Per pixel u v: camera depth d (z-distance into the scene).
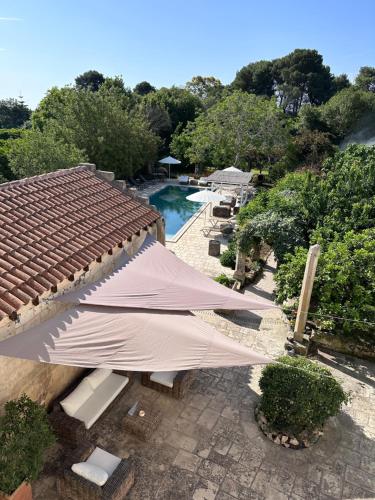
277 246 19.11
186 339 9.20
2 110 96.31
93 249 12.10
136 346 9.03
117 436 10.80
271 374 10.97
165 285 11.76
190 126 57.12
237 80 96.31
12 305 8.64
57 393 11.62
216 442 10.81
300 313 14.41
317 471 10.11
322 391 10.45
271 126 47.03
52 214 12.98
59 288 10.73
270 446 10.78
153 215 16.42
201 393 12.73
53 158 28.19
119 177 44.88
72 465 8.64
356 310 14.50
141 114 55.22
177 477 9.70
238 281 20.81
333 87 90.06
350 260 15.41
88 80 98.12
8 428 8.16
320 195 20.81
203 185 50.47
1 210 11.95
